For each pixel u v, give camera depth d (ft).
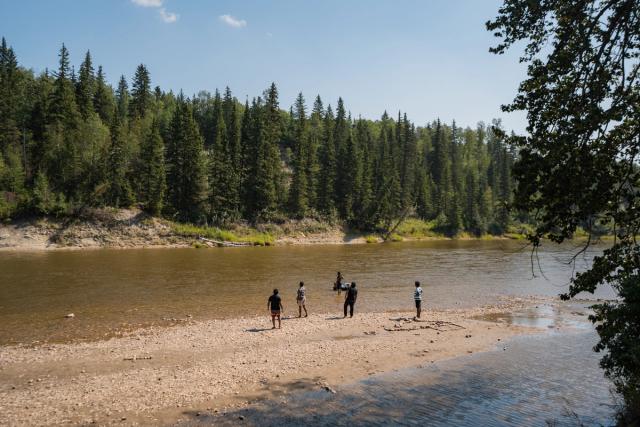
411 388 38.68
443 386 39.19
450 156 486.79
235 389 38.04
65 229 201.67
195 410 33.60
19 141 242.58
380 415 32.94
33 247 187.93
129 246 205.36
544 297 88.53
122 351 48.88
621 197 24.06
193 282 100.73
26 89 293.23
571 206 24.29
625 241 24.97
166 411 33.37
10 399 35.24
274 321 60.39
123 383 39.09
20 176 215.72
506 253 189.57
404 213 352.69
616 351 28.73
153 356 47.21
